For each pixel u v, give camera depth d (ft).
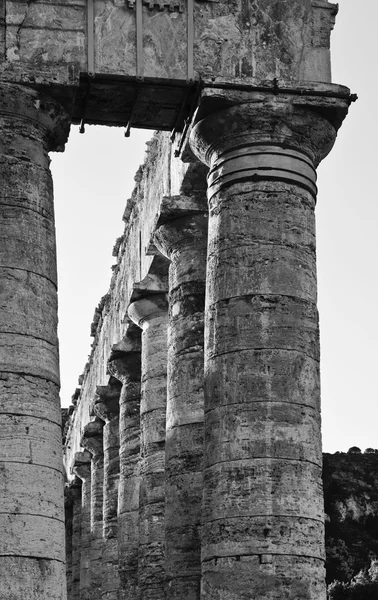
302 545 61.98
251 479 62.80
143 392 99.81
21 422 60.08
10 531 58.08
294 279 66.18
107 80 67.05
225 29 68.69
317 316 66.95
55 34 66.80
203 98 67.00
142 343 101.45
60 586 58.85
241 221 66.95
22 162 64.49
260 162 67.41
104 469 125.80
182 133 72.18
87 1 67.56
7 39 66.18
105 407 125.18
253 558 61.41
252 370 64.49
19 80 64.85
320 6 70.28
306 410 64.49
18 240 62.80
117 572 121.29
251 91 67.46
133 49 67.51
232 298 66.03
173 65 67.67
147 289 98.07
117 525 120.26
